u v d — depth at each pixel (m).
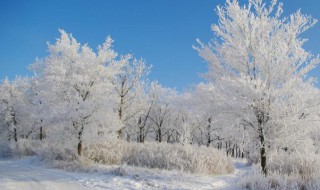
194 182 10.55
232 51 10.73
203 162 13.69
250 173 9.64
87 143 16.56
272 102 9.90
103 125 16.05
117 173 11.38
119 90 25.67
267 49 10.25
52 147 17.58
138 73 26.33
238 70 10.76
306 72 10.08
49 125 16.61
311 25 10.34
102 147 17.20
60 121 15.88
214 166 14.02
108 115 16.06
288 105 9.78
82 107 15.70
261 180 8.49
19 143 23.56
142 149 17.19
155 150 16.48
